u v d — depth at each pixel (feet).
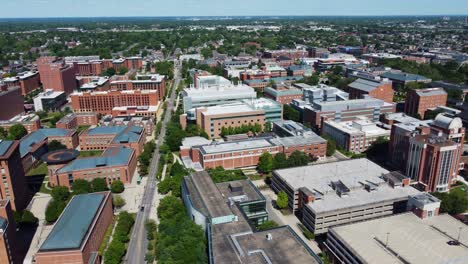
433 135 651.25
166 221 514.68
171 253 447.83
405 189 569.64
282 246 427.74
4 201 457.27
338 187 558.15
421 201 488.02
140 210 590.14
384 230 456.86
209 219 483.92
